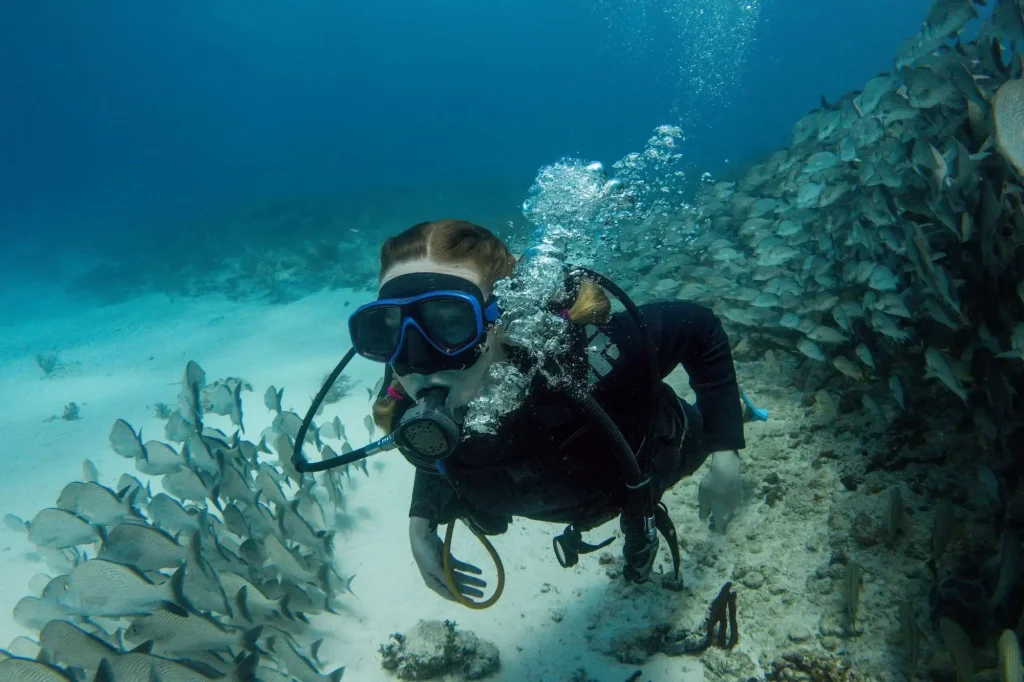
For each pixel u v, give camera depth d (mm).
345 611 1438
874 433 1409
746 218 2611
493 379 670
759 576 1243
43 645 977
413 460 753
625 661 1176
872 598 1109
